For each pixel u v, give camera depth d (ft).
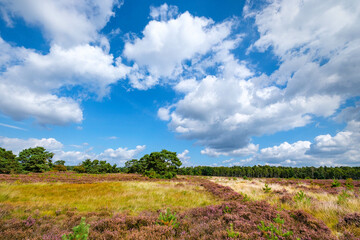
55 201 33.14
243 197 38.01
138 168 170.60
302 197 31.78
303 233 16.17
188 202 36.35
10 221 19.48
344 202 28.22
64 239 12.94
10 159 120.67
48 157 144.36
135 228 19.01
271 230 15.23
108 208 28.96
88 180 77.51
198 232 17.25
